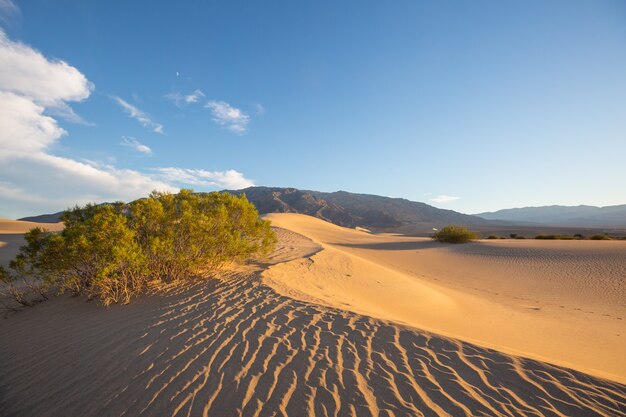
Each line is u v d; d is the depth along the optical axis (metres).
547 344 7.41
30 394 4.32
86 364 4.86
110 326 6.32
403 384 3.82
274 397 3.60
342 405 3.44
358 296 10.25
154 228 9.33
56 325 6.97
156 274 9.25
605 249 21.61
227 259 10.73
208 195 11.07
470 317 9.70
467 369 4.14
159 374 4.24
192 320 6.20
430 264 22.05
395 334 5.34
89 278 8.56
